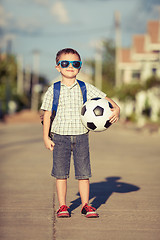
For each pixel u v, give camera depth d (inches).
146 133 866.8
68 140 188.7
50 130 190.9
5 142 611.5
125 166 373.4
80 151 189.6
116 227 176.6
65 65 187.2
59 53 191.5
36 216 193.9
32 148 530.0
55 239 159.2
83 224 180.4
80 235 164.6
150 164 388.2
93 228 174.6
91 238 160.9
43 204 219.3
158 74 1439.5
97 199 233.9
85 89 193.8
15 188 264.4
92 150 518.0
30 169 348.5
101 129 187.6
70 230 171.5
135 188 268.8
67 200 229.1
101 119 185.2
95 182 291.9
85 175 191.2
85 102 191.3
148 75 1472.7
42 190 258.2
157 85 1369.3
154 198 237.0
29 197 237.0
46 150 508.1
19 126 1125.7
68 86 191.5
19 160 409.1
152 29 1423.5
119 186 276.1
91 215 190.4
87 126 187.3
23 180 294.4
